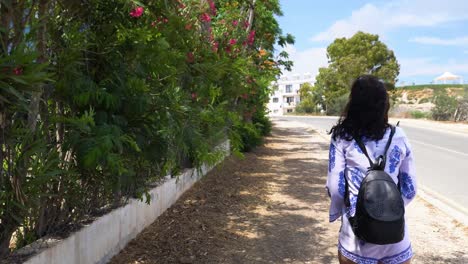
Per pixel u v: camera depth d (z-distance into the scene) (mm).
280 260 4824
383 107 2572
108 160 3412
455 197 8383
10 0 2781
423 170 11648
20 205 3043
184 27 4891
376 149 2555
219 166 6816
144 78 4199
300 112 77875
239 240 5445
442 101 38531
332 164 2611
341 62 59281
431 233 5895
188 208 6812
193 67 5391
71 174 3557
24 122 3188
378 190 2373
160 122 4148
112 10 3982
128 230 5062
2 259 3189
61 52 3572
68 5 3719
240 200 7543
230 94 7121
